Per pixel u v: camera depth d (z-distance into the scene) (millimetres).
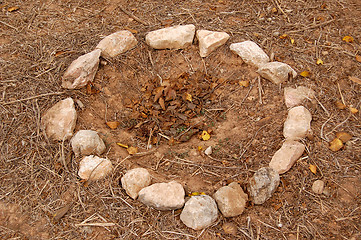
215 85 1582
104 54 1588
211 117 1512
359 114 1422
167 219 1206
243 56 1586
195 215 1167
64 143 1359
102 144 1358
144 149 1418
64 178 1280
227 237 1172
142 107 1538
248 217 1212
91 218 1203
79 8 1802
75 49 1608
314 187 1253
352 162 1304
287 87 1500
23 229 1183
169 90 1559
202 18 1759
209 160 1370
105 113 1503
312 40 1663
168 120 1511
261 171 1240
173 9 1811
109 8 1812
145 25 1735
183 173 1335
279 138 1383
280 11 1782
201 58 1643
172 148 1425
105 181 1278
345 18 1745
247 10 1799
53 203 1232
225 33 1647
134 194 1244
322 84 1507
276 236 1172
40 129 1374
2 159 1304
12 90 1453
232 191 1223
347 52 1606
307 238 1165
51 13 1759
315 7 1796
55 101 1452
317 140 1356
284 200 1245
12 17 1720
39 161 1312
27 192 1249
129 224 1193
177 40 1637
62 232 1177
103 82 1554
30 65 1530
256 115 1465
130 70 1608
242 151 1376
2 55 1561
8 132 1355
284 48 1635
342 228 1177
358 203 1218
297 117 1381
